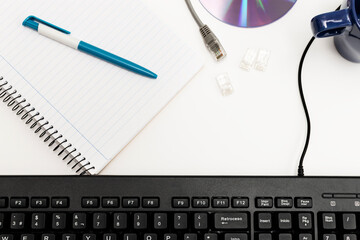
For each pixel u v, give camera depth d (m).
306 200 0.45
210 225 0.45
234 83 0.52
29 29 0.52
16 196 0.44
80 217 0.44
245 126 0.51
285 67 0.52
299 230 0.45
